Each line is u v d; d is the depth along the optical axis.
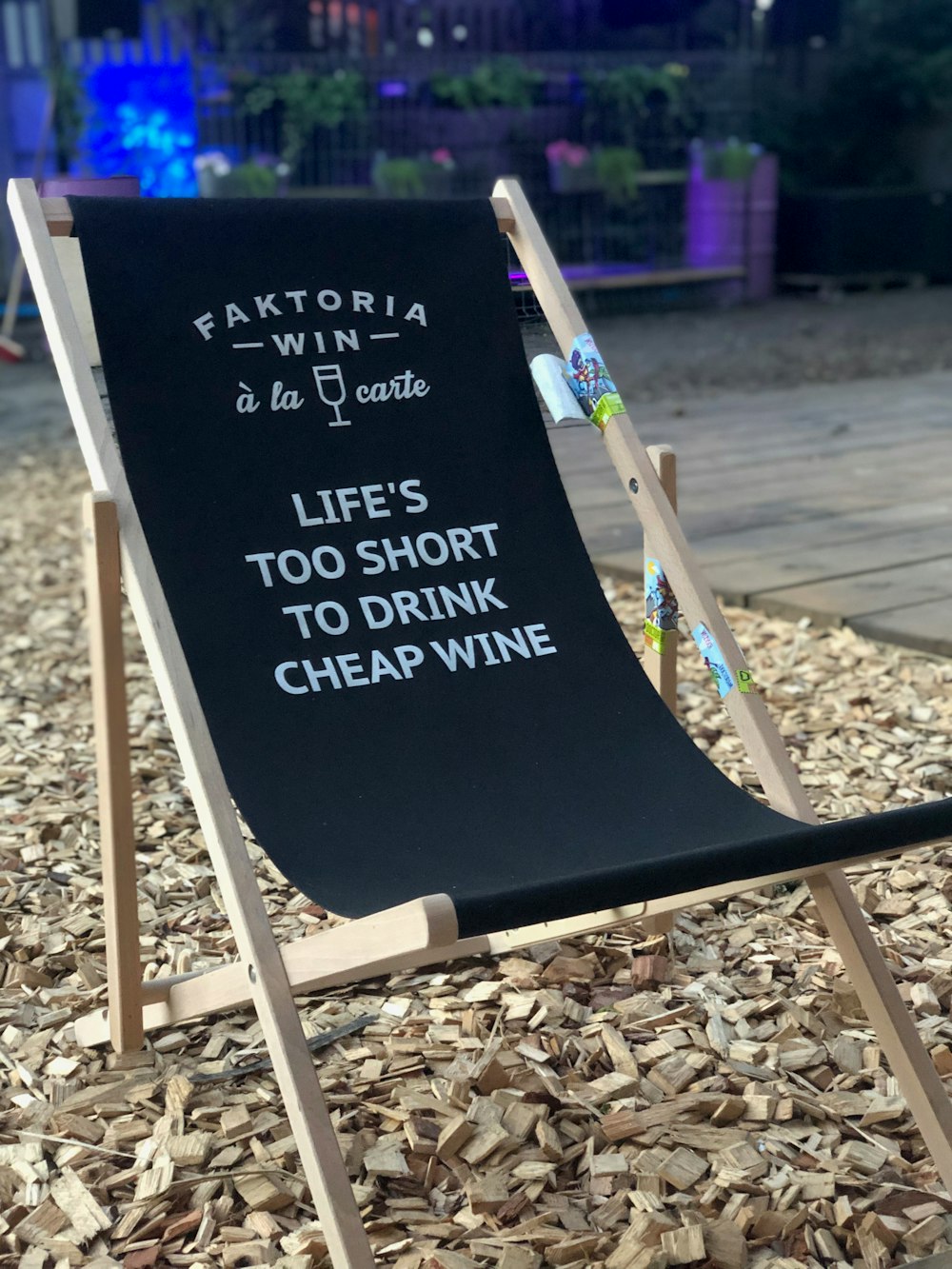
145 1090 1.76
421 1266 1.46
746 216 11.69
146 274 1.88
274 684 1.75
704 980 1.99
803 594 3.61
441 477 1.97
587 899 1.32
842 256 11.97
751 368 8.28
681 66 11.51
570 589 1.98
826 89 13.19
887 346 9.04
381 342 1.99
